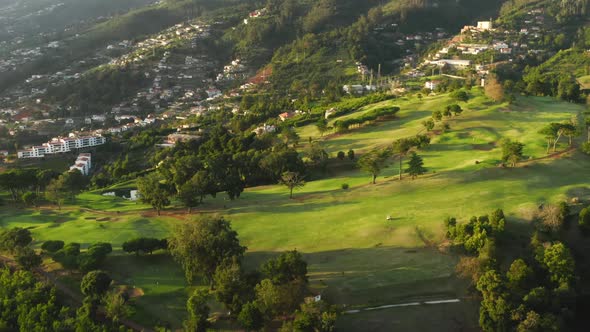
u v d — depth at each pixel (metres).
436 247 84.62
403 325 66.62
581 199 97.69
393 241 88.00
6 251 89.75
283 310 68.44
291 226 99.31
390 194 111.31
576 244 85.25
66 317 69.81
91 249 85.81
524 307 66.06
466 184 111.00
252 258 87.06
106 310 71.88
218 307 73.94
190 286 79.88
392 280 75.81
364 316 68.62
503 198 100.38
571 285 73.12
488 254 75.81
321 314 64.38
